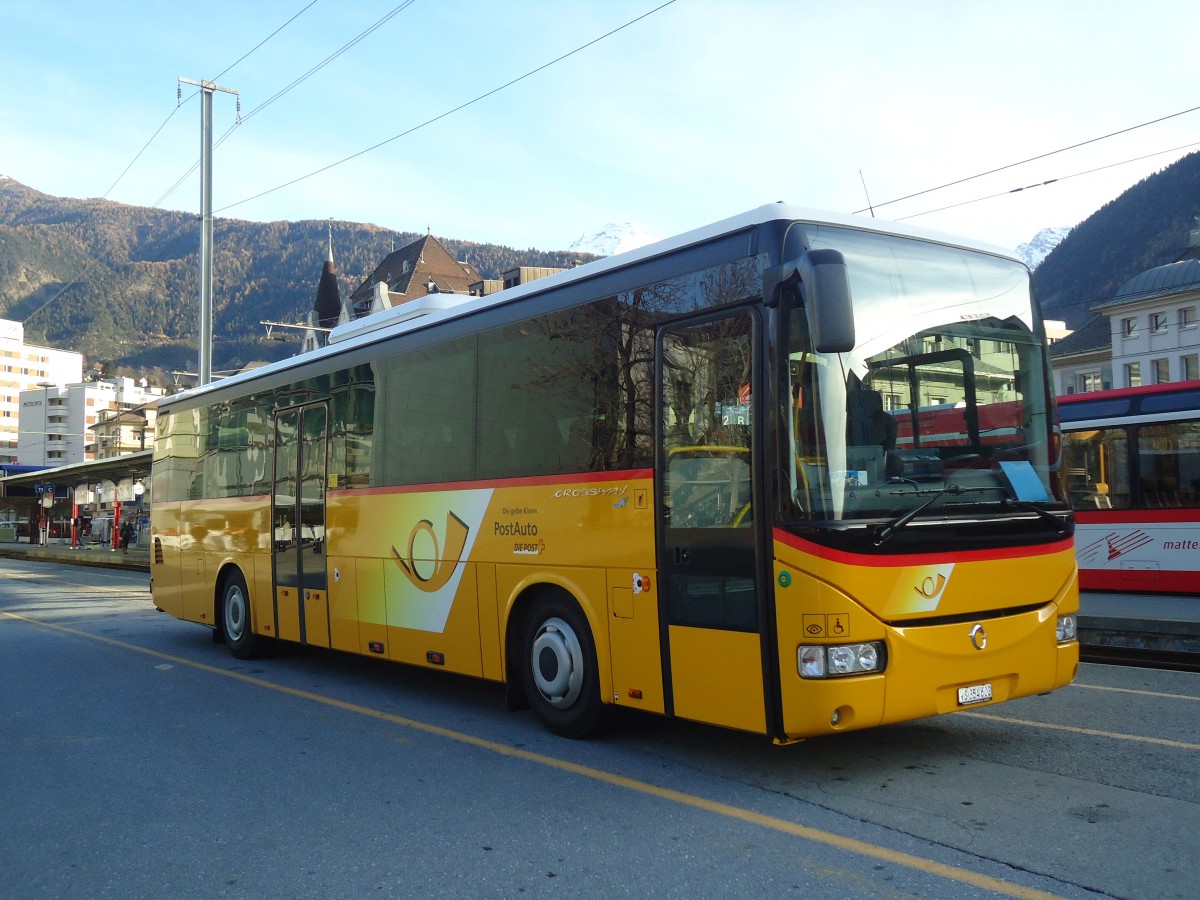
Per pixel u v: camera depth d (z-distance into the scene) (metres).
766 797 5.57
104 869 4.80
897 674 5.27
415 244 93.44
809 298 5.33
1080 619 11.39
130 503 53.78
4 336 161.00
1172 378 56.94
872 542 5.26
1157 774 5.78
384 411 9.05
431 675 10.33
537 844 4.95
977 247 6.34
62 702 9.02
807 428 5.34
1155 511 14.49
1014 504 5.88
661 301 6.30
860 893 4.19
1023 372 6.25
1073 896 4.08
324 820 5.45
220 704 8.81
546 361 7.20
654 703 6.19
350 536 9.45
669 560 6.09
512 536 7.40
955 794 5.51
